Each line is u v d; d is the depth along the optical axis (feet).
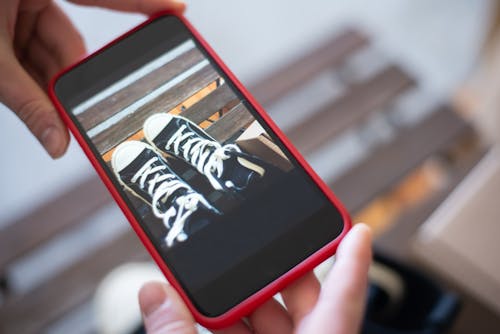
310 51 4.42
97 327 3.76
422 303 2.93
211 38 4.49
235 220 2.08
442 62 4.96
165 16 2.38
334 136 4.20
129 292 3.38
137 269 3.56
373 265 2.95
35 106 2.35
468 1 4.84
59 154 2.37
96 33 4.05
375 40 4.62
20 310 3.76
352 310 1.82
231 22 4.52
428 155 4.26
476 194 3.23
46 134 2.33
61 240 4.09
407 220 3.91
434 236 3.17
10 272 3.95
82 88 2.30
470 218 3.17
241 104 2.22
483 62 4.89
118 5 2.57
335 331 1.79
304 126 4.23
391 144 4.30
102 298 3.52
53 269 3.94
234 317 1.96
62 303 3.78
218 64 2.28
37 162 4.02
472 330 3.34
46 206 3.90
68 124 2.26
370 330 2.89
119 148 2.21
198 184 2.13
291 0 4.59
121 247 3.88
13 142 3.94
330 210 2.06
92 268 3.85
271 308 2.13
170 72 2.29
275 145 2.15
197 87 2.26
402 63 4.48
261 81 4.32
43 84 2.82
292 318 2.06
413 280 2.93
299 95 4.47
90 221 4.11
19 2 2.57
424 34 4.94
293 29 4.62
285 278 1.98
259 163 2.15
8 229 3.83
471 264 3.09
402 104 4.52
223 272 2.02
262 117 2.18
